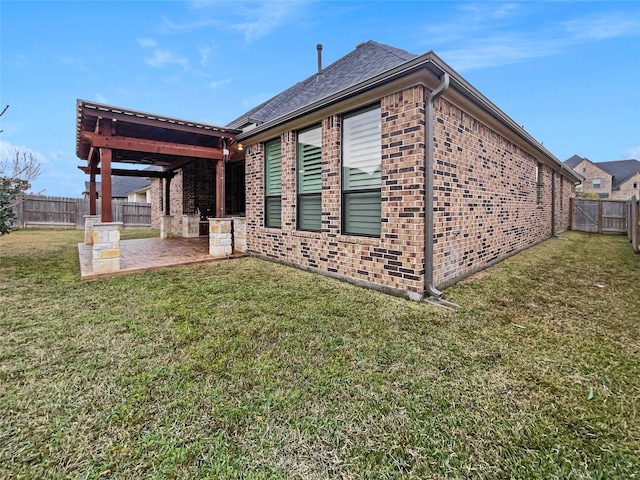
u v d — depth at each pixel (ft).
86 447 5.66
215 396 7.10
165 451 5.58
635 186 133.08
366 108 16.55
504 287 16.08
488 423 6.35
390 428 6.19
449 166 16.19
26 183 29.19
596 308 13.01
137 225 64.69
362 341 9.98
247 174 25.82
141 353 9.07
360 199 17.01
